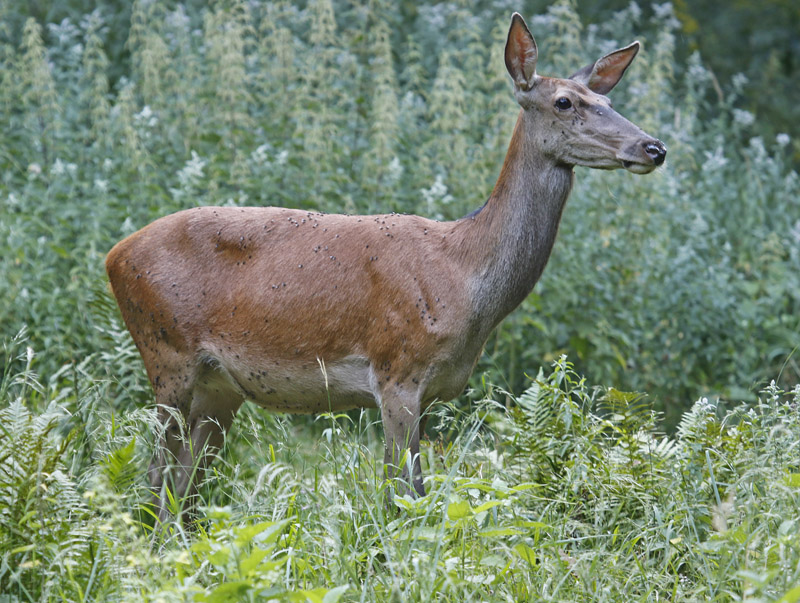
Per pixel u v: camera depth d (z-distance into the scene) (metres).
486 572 6.92
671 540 7.42
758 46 24.66
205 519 7.55
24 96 14.23
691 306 13.77
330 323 8.59
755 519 7.45
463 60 17.12
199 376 9.15
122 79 15.04
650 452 8.55
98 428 8.71
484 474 8.80
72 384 10.49
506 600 6.65
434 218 12.93
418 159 14.66
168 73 14.55
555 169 8.48
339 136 14.47
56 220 12.69
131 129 13.16
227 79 14.02
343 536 7.29
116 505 6.68
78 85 15.25
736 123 18.64
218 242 8.98
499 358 13.05
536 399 8.93
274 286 8.73
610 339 13.63
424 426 9.02
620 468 8.48
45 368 11.43
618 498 8.23
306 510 7.68
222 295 8.90
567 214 13.76
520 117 8.52
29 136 14.07
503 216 8.43
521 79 8.41
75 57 15.25
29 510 6.86
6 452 7.04
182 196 12.60
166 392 9.09
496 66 14.53
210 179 13.44
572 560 7.31
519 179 8.47
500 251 8.40
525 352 12.98
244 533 5.93
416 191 13.91
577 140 8.29
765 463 7.98
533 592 6.76
